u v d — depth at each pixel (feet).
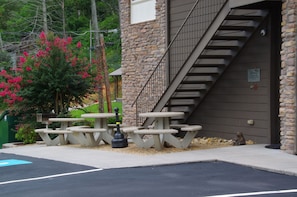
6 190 25.45
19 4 160.76
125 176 27.78
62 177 28.40
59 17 154.71
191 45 47.47
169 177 27.22
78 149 40.63
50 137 50.49
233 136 42.93
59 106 54.19
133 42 56.13
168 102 47.83
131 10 56.80
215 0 44.42
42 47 55.11
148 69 53.72
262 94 39.86
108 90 71.26
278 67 39.01
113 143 39.99
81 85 54.60
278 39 38.96
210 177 26.96
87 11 162.81
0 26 154.10
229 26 39.32
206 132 46.09
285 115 34.42
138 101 54.70
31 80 52.26
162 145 37.83
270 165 29.32
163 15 51.34
